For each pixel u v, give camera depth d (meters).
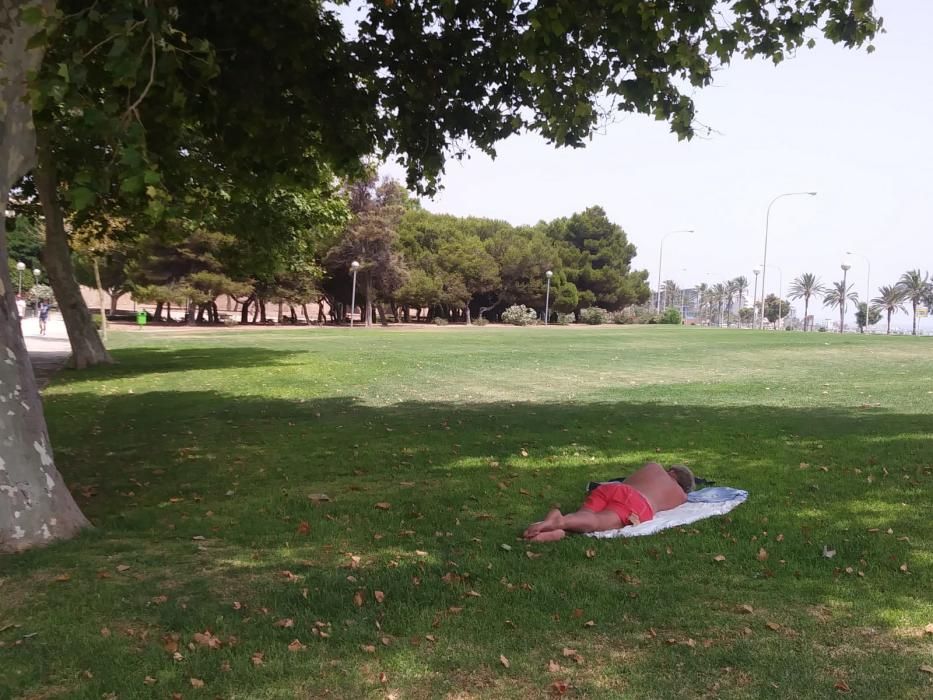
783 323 144.12
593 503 6.11
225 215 20.78
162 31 5.93
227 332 49.22
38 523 5.68
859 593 4.54
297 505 6.85
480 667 3.65
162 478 8.22
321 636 3.96
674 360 26.77
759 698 3.33
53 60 7.00
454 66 10.16
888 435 10.03
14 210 22.33
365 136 11.01
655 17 8.24
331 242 63.03
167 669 3.62
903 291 133.62
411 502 6.88
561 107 9.48
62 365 22.97
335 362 24.42
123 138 4.99
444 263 77.94
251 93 9.52
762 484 7.42
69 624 4.15
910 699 3.31
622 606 4.36
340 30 10.15
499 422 11.98
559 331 58.66
